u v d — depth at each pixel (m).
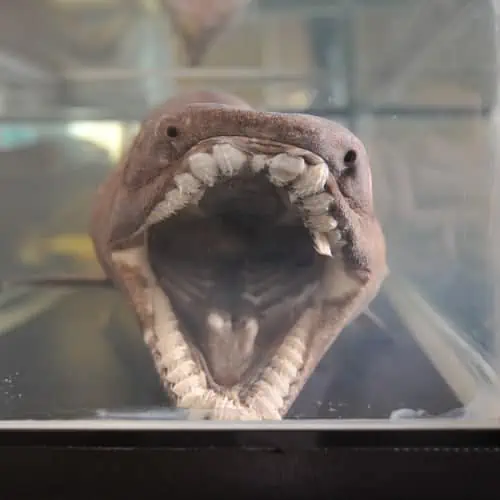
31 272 0.38
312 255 0.30
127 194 0.29
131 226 0.29
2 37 0.55
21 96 0.56
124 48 0.57
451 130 0.42
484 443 0.21
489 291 0.32
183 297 0.29
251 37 0.53
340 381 0.26
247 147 0.25
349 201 0.27
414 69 0.49
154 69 0.55
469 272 0.33
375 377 0.27
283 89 0.54
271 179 0.26
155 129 0.28
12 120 0.55
